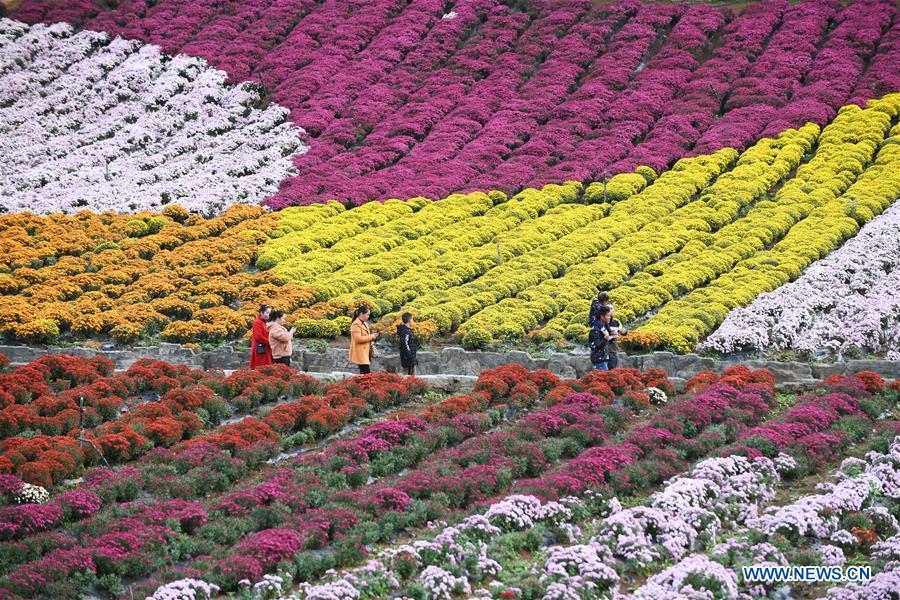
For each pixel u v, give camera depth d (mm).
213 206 47281
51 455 21891
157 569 18141
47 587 16906
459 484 21469
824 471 23531
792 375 30656
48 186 48906
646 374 29203
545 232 44031
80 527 19047
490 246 42906
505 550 19188
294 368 31547
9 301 35125
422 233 44469
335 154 53531
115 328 33781
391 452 23609
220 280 38531
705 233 43031
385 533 19828
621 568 18844
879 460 23203
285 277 38938
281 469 22375
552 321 35312
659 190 47344
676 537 19703
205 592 17047
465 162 51594
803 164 49594
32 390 26312
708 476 21984
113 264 40062
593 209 46500
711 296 36594
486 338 33969
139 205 46500
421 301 37031
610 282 38656
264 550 18297
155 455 22719
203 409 25781
